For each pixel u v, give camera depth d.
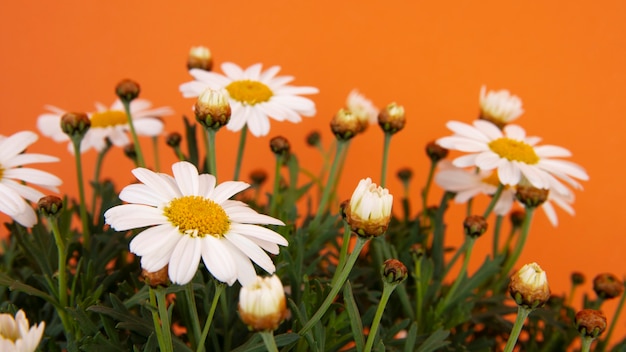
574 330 0.31
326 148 0.59
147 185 0.23
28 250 0.28
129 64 0.61
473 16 0.56
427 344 0.26
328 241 0.33
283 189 0.36
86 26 0.60
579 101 0.56
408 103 0.58
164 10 0.59
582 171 0.30
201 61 0.33
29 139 0.27
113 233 0.29
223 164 0.60
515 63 0.56
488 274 0.30
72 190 0.63
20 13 0.60
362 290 0.29
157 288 0.22
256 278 0.21
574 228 0.59
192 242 0.22
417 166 0.59
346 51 0.58
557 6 0.55
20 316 0.20
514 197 0.30
